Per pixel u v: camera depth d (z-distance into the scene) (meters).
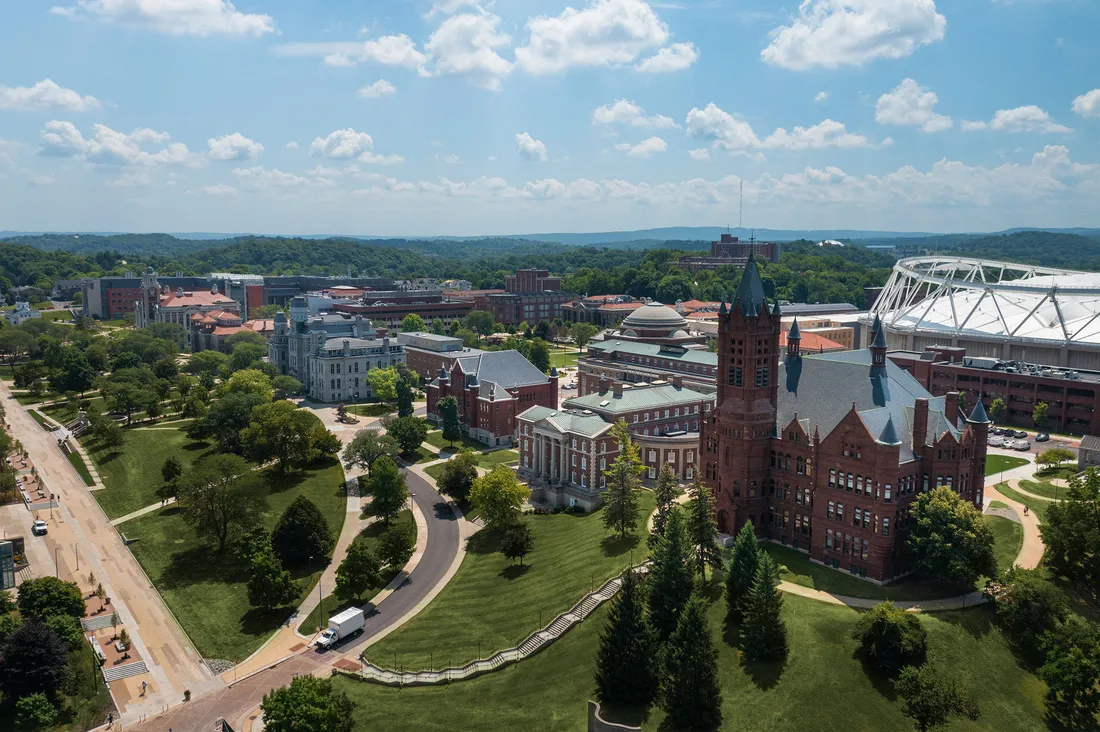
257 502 146.75
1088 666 86.50
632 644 91.56
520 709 95.31
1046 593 97.00
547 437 172.00
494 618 118.19
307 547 138.75
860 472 113.62
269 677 106.44
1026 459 173.50
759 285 127.19
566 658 103.62
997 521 130.88
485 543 146.50
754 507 128.88
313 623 120.88
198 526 144.00
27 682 98.38
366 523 158.12
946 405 124.00
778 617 96.31
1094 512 109.69
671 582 102.62
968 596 107.31
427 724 94.12
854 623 100.50
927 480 115.69
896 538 112.75
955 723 86.12
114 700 101.25
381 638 115.56
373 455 178.75
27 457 195.75
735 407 127.44
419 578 134.38
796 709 88.19
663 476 123.81
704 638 87.19
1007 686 92.19
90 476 185.50
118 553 144.75
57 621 109.00
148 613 123.88
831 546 118.69
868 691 90.38
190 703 100.62
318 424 199.88
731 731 85.50
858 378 128.25
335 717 84.50
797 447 124.50
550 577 126.56
